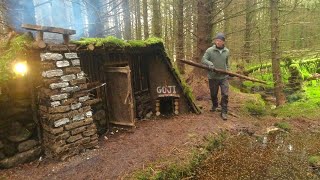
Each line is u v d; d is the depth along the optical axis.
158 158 4.61
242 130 6.41
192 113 7.11
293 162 5.15
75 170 4.22
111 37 5.34
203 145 5.28
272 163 5.11
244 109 7.90
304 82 11.03
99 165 4.36
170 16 16.09
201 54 9.02
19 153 4.49
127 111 5.79
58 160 4.51
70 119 4.64
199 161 4.93
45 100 4.49
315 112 7.89
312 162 5.10
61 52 4.54
